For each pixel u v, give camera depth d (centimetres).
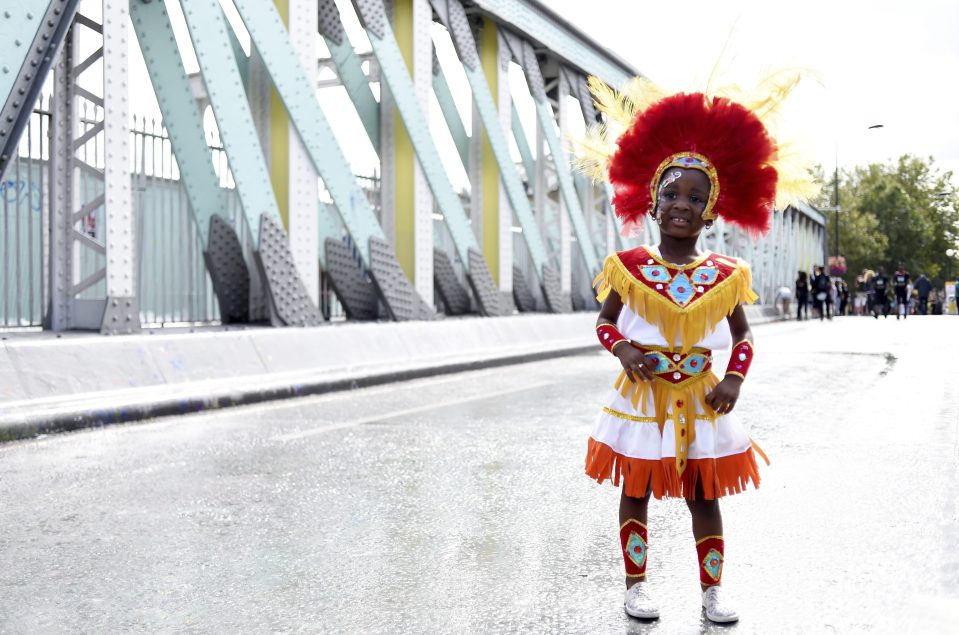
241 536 368
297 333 952
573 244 2036
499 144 1559
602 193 2083
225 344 855
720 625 266
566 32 1811
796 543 352
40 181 886
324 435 618
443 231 1623
